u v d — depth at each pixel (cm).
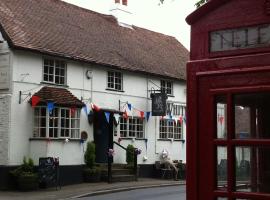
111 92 2439
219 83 391
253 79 370
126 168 2416
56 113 2098
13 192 1845
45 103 2028
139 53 2800
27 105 2012
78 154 2205
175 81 2878
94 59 2320
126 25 3023
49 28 2297
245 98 374
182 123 2931
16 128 1966
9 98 1955
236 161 374
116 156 2456
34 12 2338
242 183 371
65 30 2403
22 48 1962
